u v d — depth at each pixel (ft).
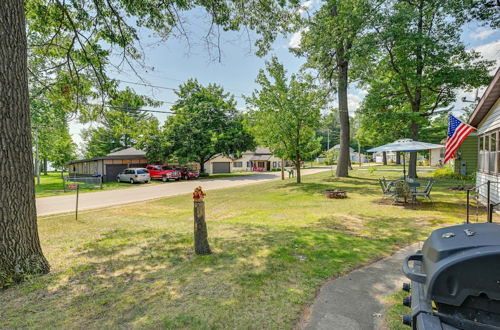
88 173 104.27
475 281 4.92
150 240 17.88
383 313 9.05
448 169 65.31
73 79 25.18
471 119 35.83
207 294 10.20
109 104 27.61
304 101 53.42
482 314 4.93
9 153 11.48
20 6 11.99
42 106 49.44
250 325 8.29
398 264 13.48
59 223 25.62
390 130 62.49
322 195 42.14
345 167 67.05
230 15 23.95
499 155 27.27
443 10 45.16
